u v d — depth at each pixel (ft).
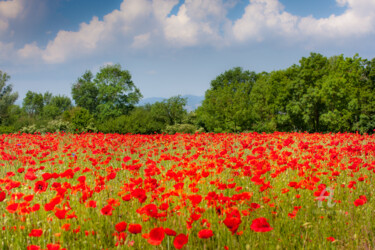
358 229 11.84
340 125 109.40
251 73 225.35
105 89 180.75
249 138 48.26
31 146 45.11
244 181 18.60
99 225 11.64
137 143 43.45
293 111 121.19
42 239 10.11
